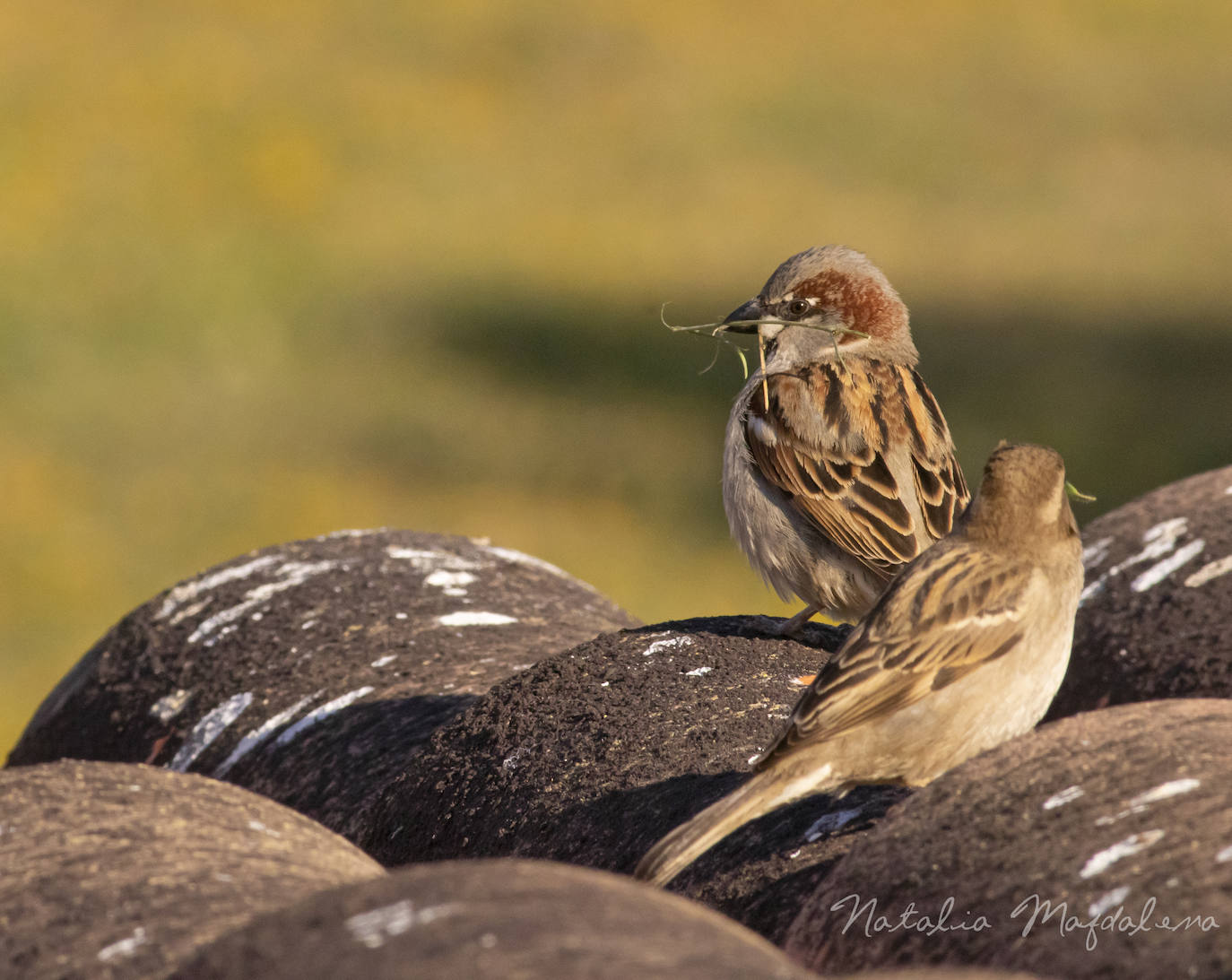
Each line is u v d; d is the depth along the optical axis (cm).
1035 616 419
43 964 284
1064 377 2308
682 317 2709
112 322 2339
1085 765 315
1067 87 4725
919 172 3825
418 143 3572
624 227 3275
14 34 3550
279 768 591
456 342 2520
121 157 2872
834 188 3638
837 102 4297
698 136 4003
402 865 493
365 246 2934
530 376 2359
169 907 294
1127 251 3209
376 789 552
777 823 408
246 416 2131
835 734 395
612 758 459
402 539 739
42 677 1387
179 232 2648
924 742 405
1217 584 646
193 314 2427
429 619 661
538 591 710
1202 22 5603
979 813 313
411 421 2105
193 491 1817
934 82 4659
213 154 3069
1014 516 426
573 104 4084
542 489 1872
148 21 3859
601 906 254
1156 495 721
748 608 1530
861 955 308
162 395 2186
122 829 326
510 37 4500
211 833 330
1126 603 658
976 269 3053
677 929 251
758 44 4806
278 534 1725
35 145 2841
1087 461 1916
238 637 661
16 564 1600
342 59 4003
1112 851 290
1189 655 621
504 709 496
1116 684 638
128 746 647
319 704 611
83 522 1730
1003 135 4153
